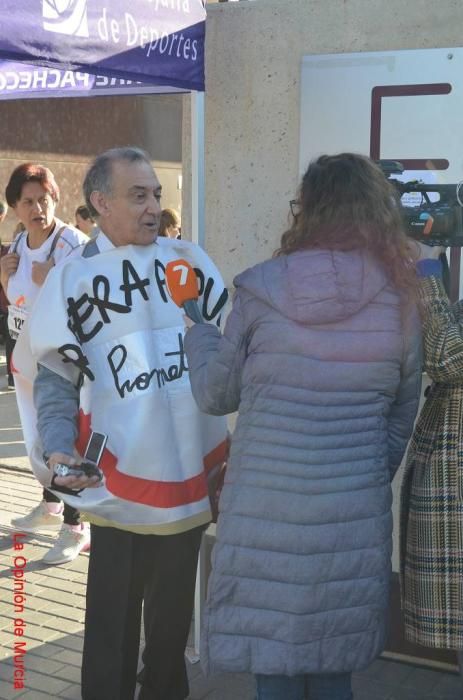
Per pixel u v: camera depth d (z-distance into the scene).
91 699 2.81
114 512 2.63
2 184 10.76
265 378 2.13
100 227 2.70
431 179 3.08
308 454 2.09
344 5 3.15
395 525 3.28
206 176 3.46
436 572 2.45
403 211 2.40
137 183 2.60
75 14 2.58
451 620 2.44
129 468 2.62
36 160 11.16
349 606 2.11
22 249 4.21
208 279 2.81
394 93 3.10
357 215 2.15
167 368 2.69
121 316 2.63
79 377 2.65
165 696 2.90
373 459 2.15
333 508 2.09
